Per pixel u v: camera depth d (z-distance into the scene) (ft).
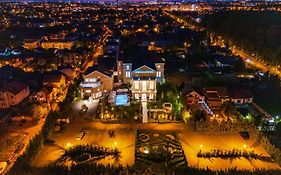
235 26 497.46
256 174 165.48
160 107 251.80
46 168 172.76
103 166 172.76
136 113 241.96
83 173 167.84
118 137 211.00
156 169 169.48
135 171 168.25
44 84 294.25
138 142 202.59
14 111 249.55
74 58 390.01
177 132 216.54
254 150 194.49
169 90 277.23
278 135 211.20
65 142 205.46
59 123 227.81
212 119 228.02
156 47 461.78
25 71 350.23
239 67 349.41
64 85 310.86
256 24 468.34
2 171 176.86
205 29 587.27
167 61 392.88
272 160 183.83
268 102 257.55
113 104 256.52
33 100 268.62
